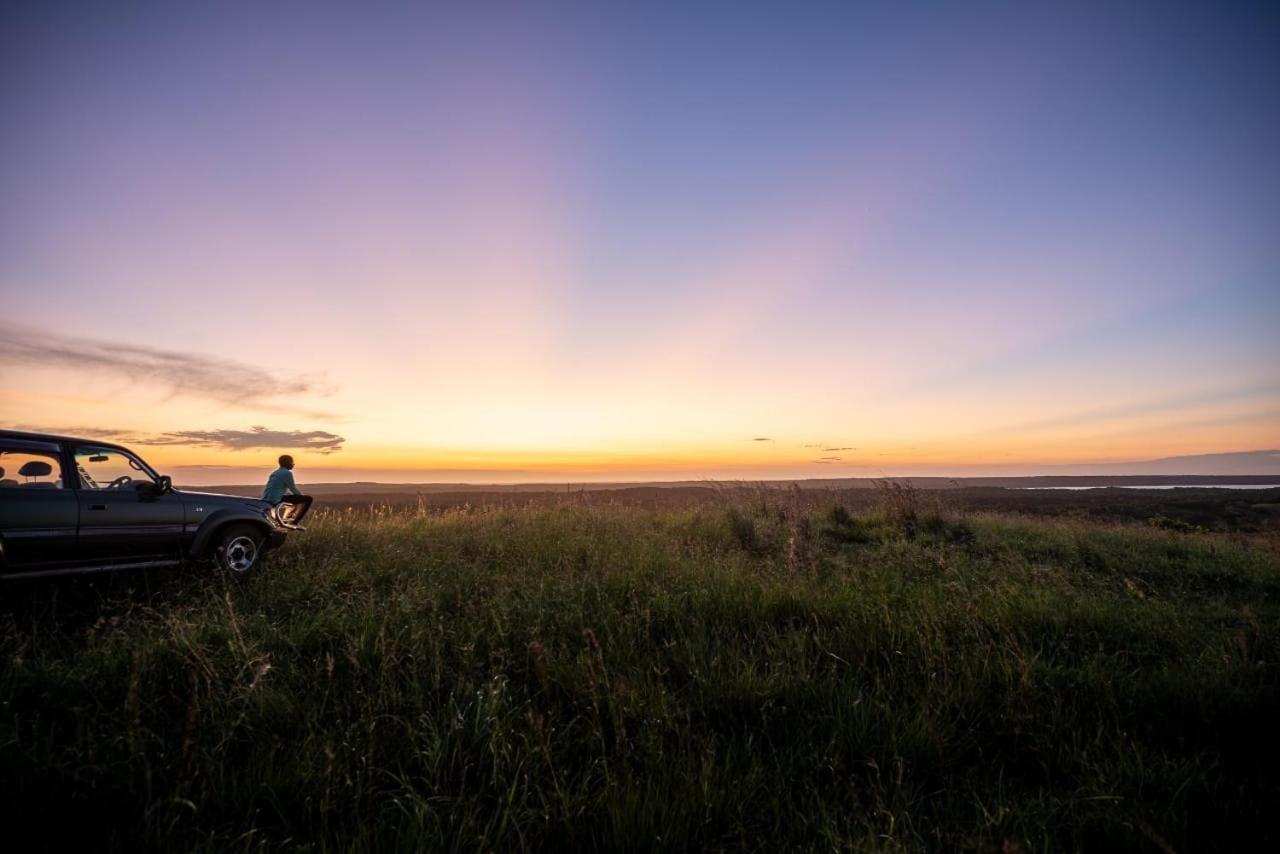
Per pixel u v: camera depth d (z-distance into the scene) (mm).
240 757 3072
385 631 4496
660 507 15070
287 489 9898
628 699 3479
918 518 12477
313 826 2574
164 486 7090
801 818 2602
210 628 4520
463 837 2410
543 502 14992
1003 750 3309
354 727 3111
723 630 4848
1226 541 11273
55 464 6359
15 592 6199
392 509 12984
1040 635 4906
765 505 14172
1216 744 3287
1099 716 3539
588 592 5777
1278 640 4734
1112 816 2564
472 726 3238
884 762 3049
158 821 2398
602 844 2482
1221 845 2459
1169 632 5023
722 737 3271
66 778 2709
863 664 4117
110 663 3859
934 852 2461
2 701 3330
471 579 6453
